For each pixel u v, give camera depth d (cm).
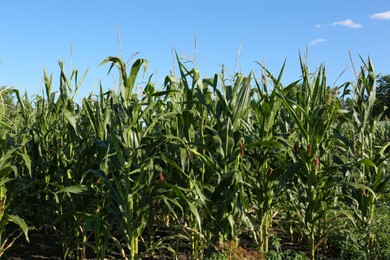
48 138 738
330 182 616
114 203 544
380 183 597
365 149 634
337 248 657
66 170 618
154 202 690
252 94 695
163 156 537
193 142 561
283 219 804
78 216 588
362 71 620
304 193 634
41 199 723
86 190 544
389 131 1288
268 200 607
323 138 612
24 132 707
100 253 624
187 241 719
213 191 582
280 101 598
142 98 578
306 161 573
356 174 627
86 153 598
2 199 573
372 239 609
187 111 571
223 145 561
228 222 567
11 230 788
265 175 601
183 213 602
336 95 635
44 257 645
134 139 548
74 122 594
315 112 574
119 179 582
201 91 576
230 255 528
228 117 555
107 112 573
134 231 538
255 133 657
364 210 604
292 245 714
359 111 621
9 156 538
